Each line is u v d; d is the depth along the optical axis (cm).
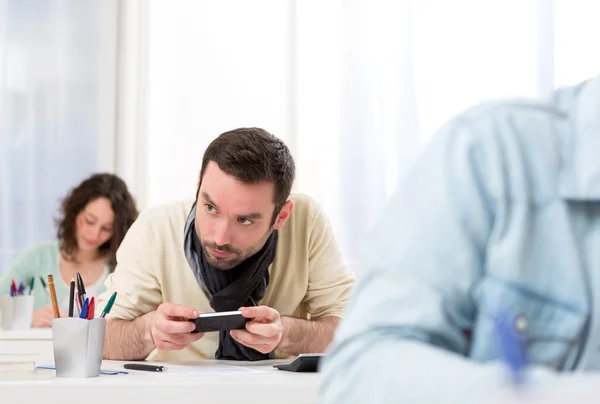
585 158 62
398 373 54
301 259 187
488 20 345
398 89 348
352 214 347
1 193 341
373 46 351
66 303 270
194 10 355
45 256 293
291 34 354
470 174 63
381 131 348
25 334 203
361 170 348
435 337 60
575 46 339
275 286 185
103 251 294
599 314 62
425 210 63
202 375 126
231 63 355
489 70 345
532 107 68
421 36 348
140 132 350
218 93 354
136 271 178
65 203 292
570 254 63
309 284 190
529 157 65
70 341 121
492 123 65
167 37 355
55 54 347
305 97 353
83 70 349
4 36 344
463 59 346
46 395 108
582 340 63
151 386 108
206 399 108
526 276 62
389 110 349
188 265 179
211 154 163
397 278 62
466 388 49
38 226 343
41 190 344
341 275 191
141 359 166
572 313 62
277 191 164
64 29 348
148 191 349
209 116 354
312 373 129
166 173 352
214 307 173
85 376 122
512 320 57
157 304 179
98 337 124
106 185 291
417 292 60
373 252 64
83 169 347
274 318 151
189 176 353
